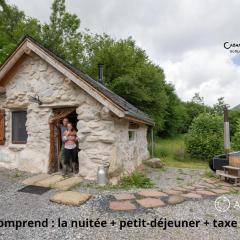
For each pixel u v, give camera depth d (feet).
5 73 29.58
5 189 22.72
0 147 32.14
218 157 34.53
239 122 55.72
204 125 53.93
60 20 88.38
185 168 42.50
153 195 21.35
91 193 21.77
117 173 26.81
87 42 93.86
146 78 76.89
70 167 29.12
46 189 22.70
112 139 25.70
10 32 80.59
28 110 30.19
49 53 26.91
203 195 22.25
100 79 49.16
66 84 27.89
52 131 29.17
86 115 26.73
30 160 29.55
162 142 92.48
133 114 28.71
